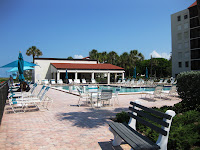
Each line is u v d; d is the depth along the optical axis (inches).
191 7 1679.4
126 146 146.9
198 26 1641.2
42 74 1478.8
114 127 139.9
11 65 494.6
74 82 1197.1
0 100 210.4
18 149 138.9
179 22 1825.8
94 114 267.7
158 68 2842.0
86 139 162.7
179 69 1835.6
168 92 457.4
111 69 1370.6
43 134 175.8
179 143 136.1
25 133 178.5
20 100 304.8
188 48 1750.7
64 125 208.2
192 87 252.7
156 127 111.2
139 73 2908.5
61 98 463.5
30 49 1886.1
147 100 423.8
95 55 2402.8
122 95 522.9
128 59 2400.3
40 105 349.7
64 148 141.9
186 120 191.3
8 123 216.2
